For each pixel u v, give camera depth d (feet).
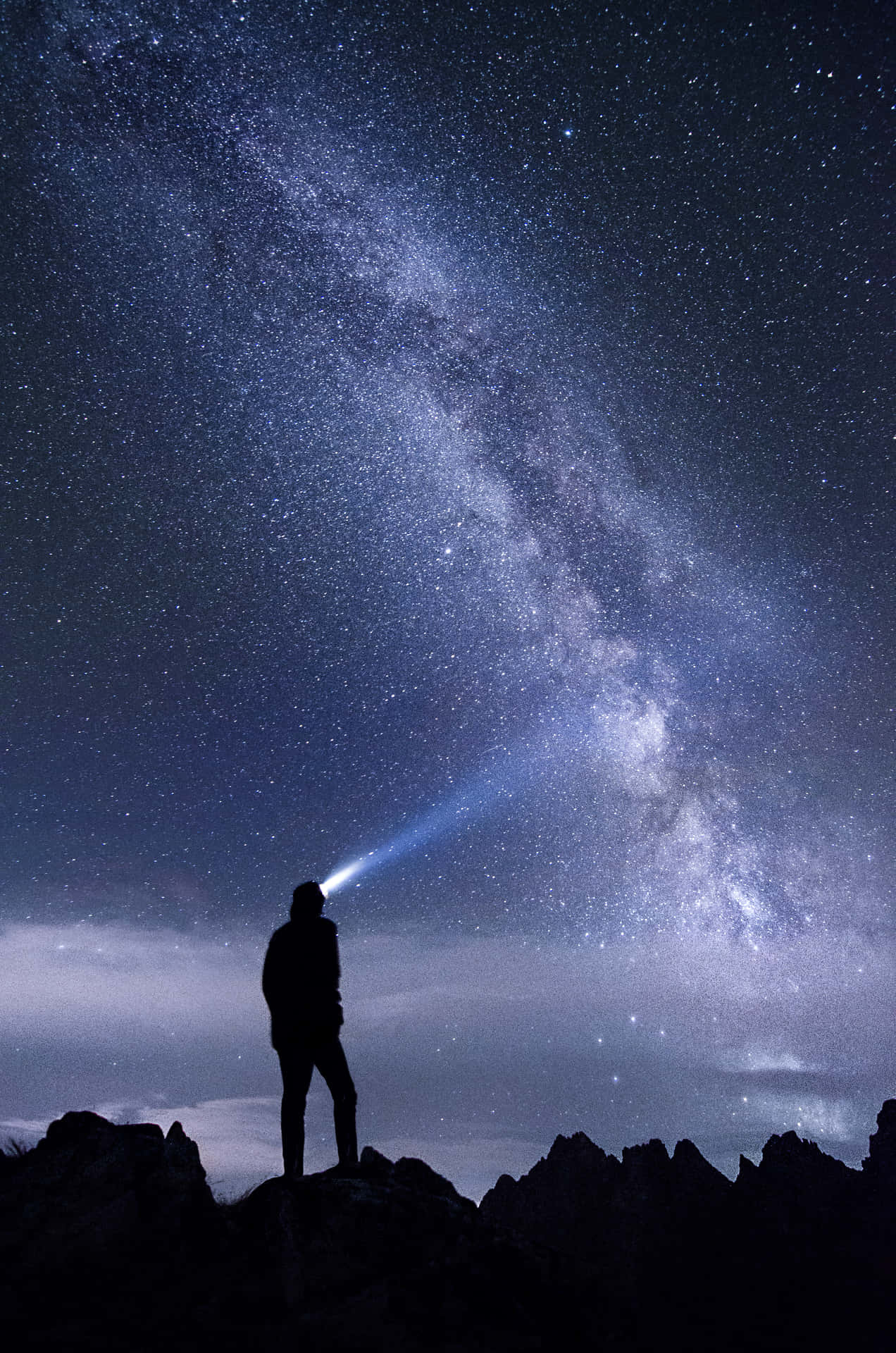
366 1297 11.10
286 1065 14.82
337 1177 13.65
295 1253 11.59
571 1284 12.78
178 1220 12.35
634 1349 12.12
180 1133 13.93
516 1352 11.06
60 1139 13.53
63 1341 9.92
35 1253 11.34
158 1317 10.57
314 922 15.51
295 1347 10.31
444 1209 13.08
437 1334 10.96
